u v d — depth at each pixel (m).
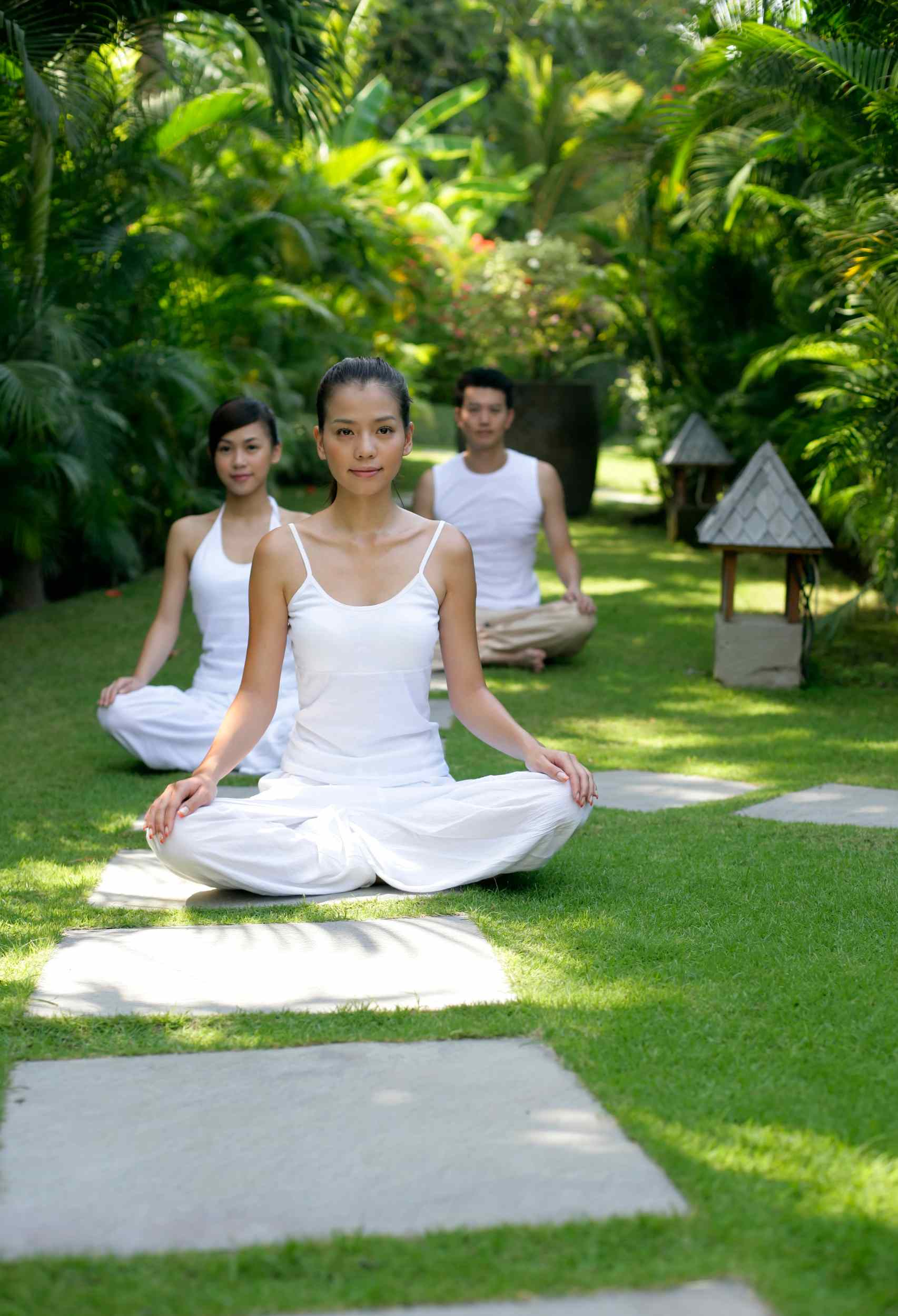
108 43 6.38
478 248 14.60
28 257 6.91
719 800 3.92
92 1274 1.46
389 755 3.11
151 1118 1.85
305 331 11.84
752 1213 1.56
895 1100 1.87
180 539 4.73
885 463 5.71
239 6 6.33
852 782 4.16
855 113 5.77
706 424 10.17
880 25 5.65
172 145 8.69
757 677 5.93
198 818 2.89
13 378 6.26
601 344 13.65
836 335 6.24
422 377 15.35
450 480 6.35
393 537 3.04
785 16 5.73
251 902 2.93
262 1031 2.14
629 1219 1.55
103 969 2.46
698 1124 1.79
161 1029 2.17
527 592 6.48
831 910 2.79
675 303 10.26
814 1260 1.47
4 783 4.25
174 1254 1.50
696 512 10.31
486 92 21.12
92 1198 1.63
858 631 7.20
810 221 6.41
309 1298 1.41
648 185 9.32
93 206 7.32
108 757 4.68
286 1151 1.74
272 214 10.34
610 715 5.33
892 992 2.30
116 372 7.69
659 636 7.07
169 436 8.61
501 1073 1.98
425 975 2.41
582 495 11.63
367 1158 1.72
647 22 21.14
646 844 3.37
